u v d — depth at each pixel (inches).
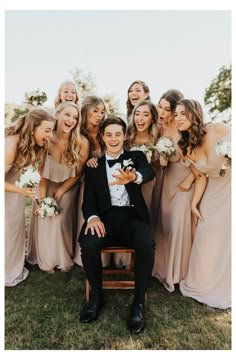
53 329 108.0
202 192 124.6
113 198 122.3
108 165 123.6
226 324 110.5
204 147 120.5
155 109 130.4
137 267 109.3
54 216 135.9
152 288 131.0
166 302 121.6
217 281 119.8
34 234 146.6
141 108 128.3
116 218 118.3
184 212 127.3
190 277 126.4
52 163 133.6
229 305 118.5
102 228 112.6
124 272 128.3
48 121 125.6
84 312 111.9
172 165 128.7
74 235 146.2
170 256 128.0
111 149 122.6
